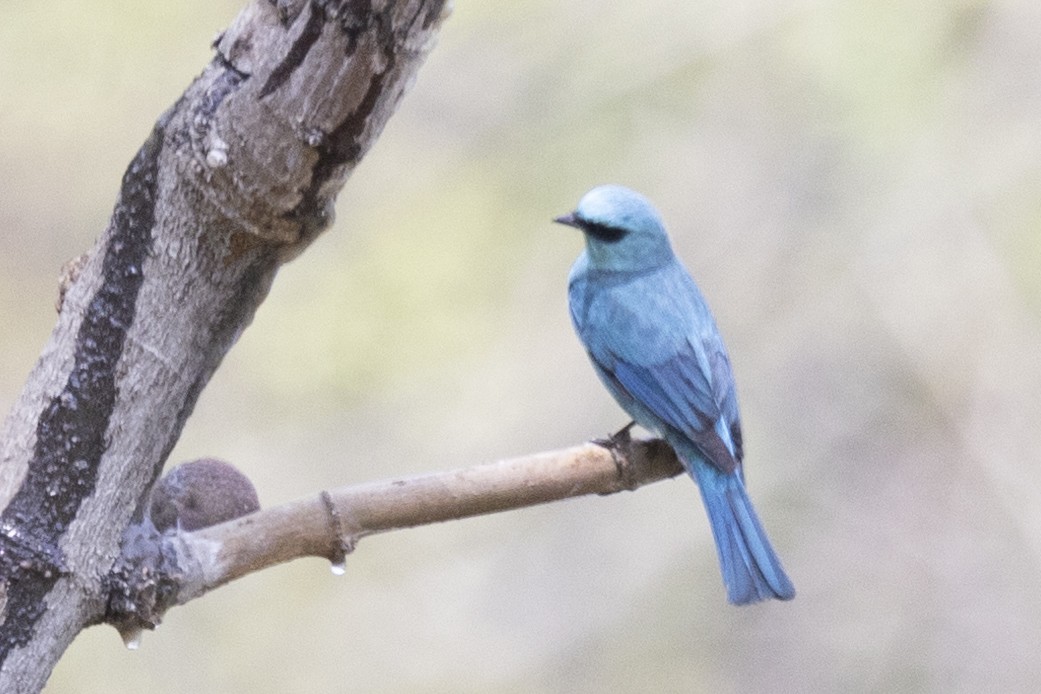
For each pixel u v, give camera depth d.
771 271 14.83
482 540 13.98
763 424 14.55
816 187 14.86
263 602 13.36
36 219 14.27
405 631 13.47
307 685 13.09
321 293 14.27
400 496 5.35
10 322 13.98
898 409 14.62
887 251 14.70
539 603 13.73
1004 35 14.77
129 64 14.46
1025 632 13.85
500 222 14.61
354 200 14.59
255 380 14.02
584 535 13.97
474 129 14.78
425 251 14.41
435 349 14.15
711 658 13.80
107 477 4.60
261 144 4.35
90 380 4.56
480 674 13.42
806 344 14.72
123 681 12.57
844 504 14.41
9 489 4.53
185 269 4.55
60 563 4.51
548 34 14.83
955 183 14.70
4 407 13.45
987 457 14.12
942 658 13.94
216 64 4.38
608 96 14.77
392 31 4.22
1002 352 14.41
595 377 14.02
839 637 14.04
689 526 13.98
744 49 15.02
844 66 14.80
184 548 4.83
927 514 14.32
